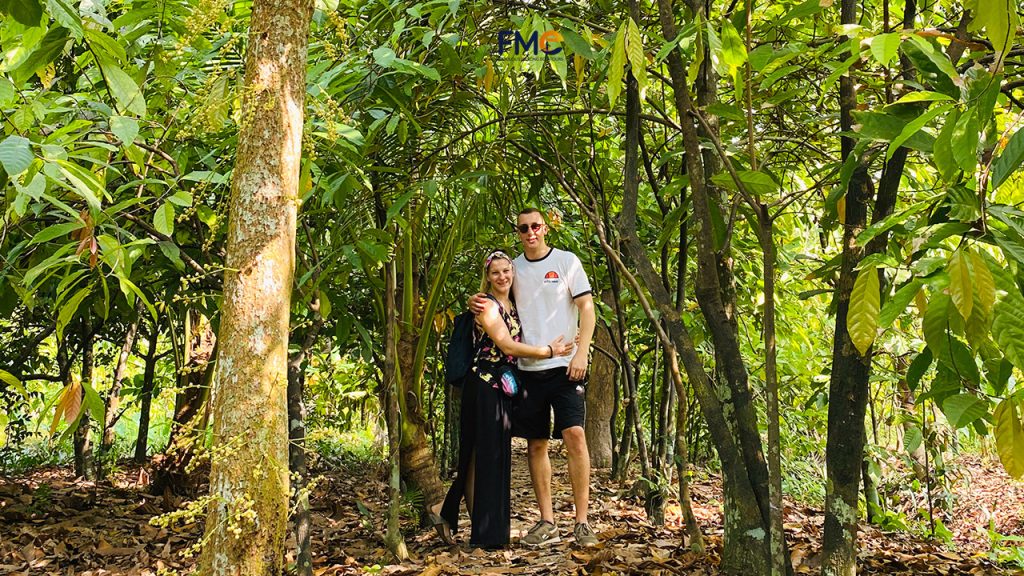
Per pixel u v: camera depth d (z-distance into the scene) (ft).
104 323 17.11
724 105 7.13
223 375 5.31
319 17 10.26
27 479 19.26
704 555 10.00
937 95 4.85
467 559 10.71
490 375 11.39
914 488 16.58
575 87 12.28
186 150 9.80
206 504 5.23
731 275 8.86
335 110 7.59
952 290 4.42
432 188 10.55
